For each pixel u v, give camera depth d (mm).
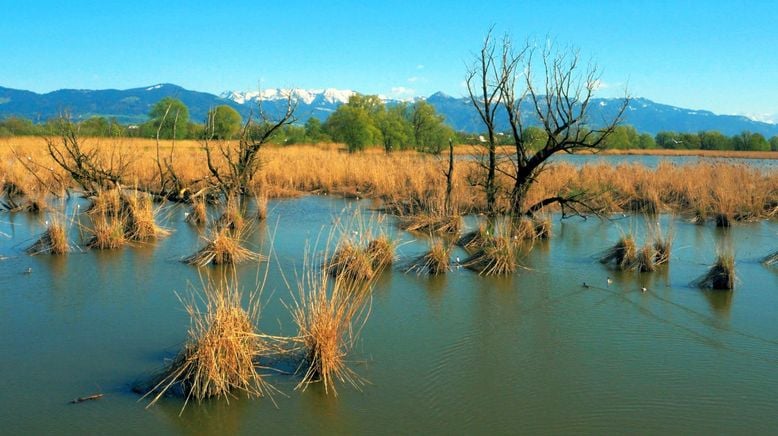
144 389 6992
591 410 6793
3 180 22844
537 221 17203
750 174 26875
